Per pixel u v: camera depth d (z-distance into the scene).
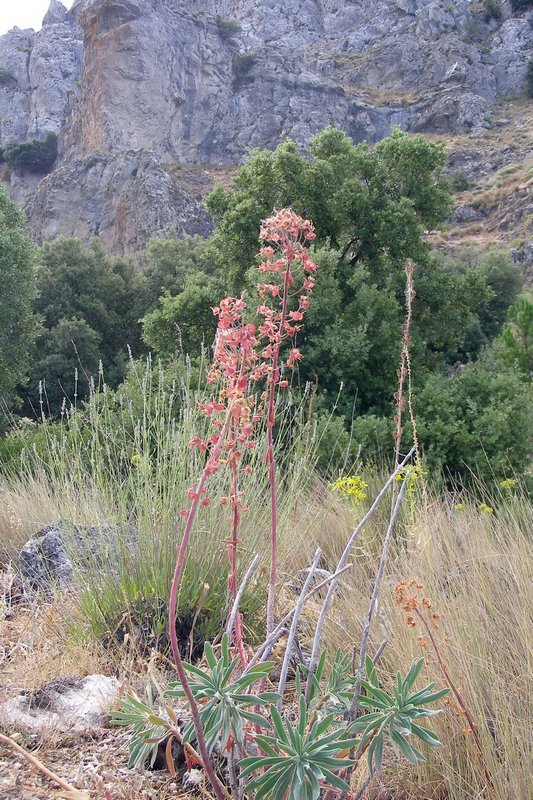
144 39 66.12
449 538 3.66
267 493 3.60
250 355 1.72
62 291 24.72
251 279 8.80
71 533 3.59
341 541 4.25
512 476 7.48
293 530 3.84
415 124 69.44
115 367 22.14
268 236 1.92
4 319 14.81
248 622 3.14
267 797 1.73
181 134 67.81
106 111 63.50
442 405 8.43
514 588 2.90
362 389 9.59
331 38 88.06
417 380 9.52
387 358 9.64
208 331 12.36
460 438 7.89
